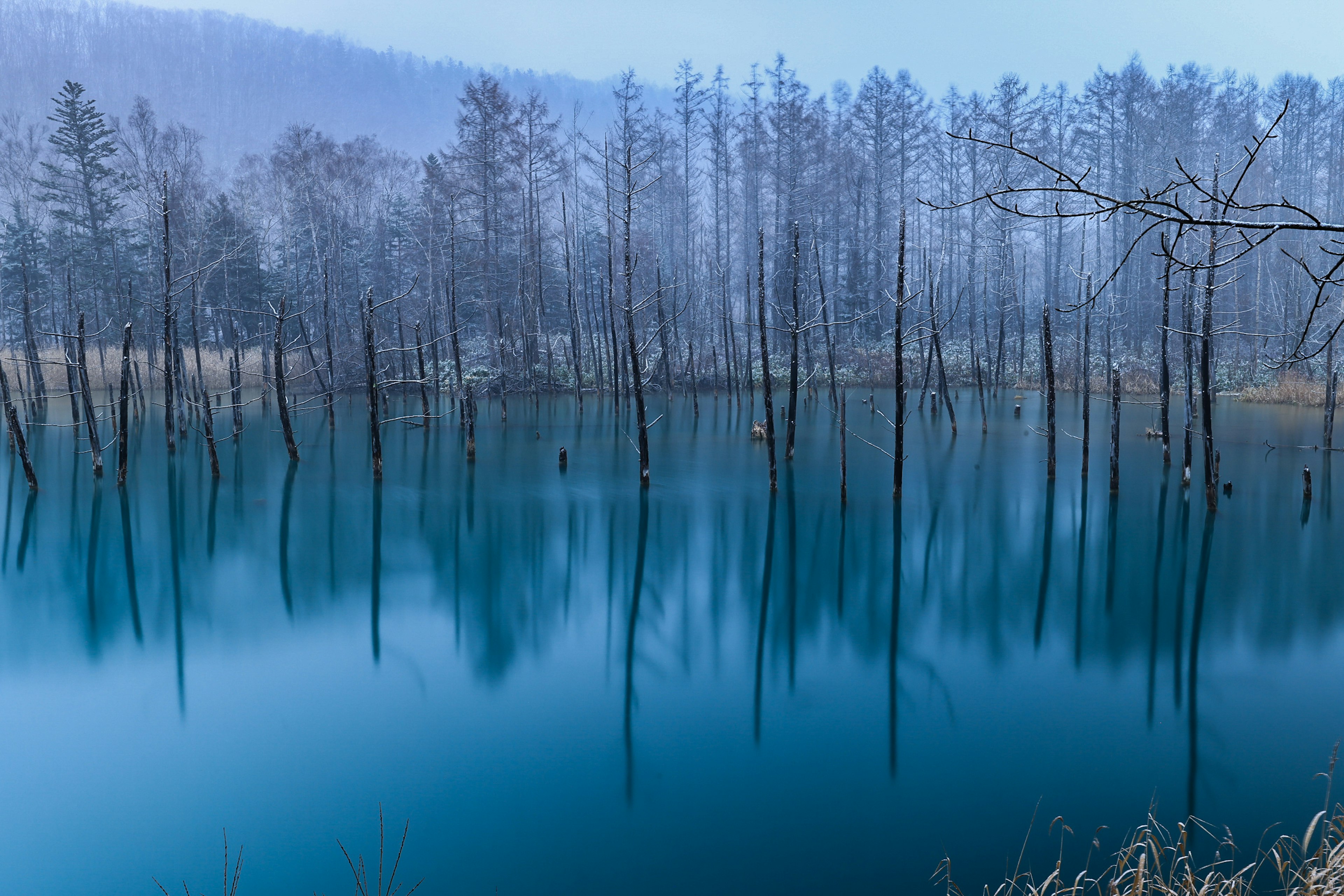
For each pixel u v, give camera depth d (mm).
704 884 6562
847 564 16094
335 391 33500
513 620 13109
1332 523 18203
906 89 62062
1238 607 13430
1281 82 62219
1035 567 15773
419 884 6594
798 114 56281
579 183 62125
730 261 66500
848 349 53938
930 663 11305
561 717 9641
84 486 23047
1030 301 67812
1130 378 45156
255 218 60812
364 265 60875
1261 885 6281
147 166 52406
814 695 10211
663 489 22594
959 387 49031
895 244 59438
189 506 20844
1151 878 5895
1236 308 47562
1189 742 8859
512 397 46125
